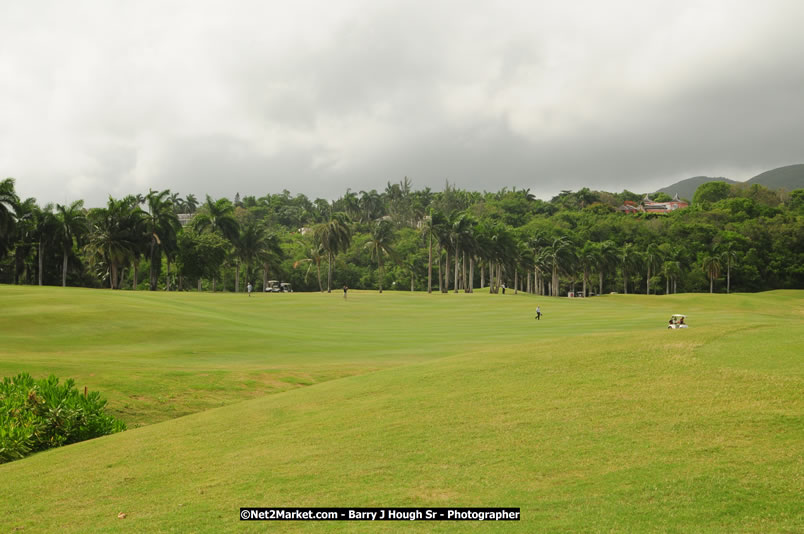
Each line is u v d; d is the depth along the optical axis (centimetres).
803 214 16962
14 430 1584
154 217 8888
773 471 812
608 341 1955
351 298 8056
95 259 9469
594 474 866
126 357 2970
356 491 891
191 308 5328
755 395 1145
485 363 1819
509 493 830
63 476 1160
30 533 856
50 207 8619
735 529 673
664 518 711
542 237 13200
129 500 964
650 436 995
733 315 6091
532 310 6994
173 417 2066
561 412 1190
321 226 10388
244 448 1228
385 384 1725
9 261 9538
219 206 10138
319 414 1470
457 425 1187
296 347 3534
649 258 13212
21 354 2880
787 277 13950
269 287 12612
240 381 2480
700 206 18375
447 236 10612
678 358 1527
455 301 8006
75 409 1753
